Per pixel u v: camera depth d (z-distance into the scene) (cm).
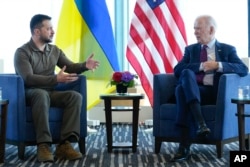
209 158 312
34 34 337
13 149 356
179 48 454
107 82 459
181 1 469
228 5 502
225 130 312
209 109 311
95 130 464
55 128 317
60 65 356
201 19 343
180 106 304
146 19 457
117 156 322
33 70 334
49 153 302
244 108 320
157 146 336
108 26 464
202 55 343
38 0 516
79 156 308
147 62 454
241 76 329
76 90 332
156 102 334
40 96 306
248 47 497
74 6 463
